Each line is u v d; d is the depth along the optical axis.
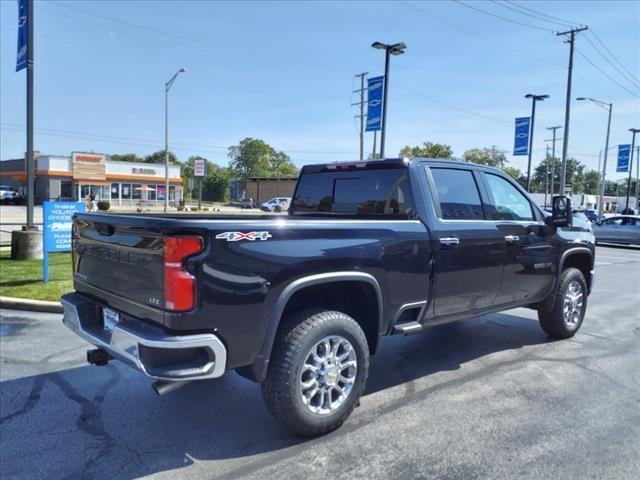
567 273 5.90
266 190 77.69
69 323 3.95
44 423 3.74
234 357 3.09
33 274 9.48
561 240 5.67
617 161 44.03
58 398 4.20
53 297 7.58
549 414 3.90
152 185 57.81
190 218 3.70
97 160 52.56
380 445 3.40
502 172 5.17
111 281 3.53
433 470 3.09
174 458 3.25
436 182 4.45
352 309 4.00
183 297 2.89
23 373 4.76
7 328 6.33
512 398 4.21
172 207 58.69
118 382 4.56
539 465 3.15
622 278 11.93
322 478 3.00
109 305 3.62
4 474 3.05
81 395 4.26
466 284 4.52
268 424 3.73
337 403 3.57
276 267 3.20
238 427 3.69
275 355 3.31
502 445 3.40
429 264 4.16
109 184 54.56
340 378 3.58
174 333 2.93
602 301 8.74
